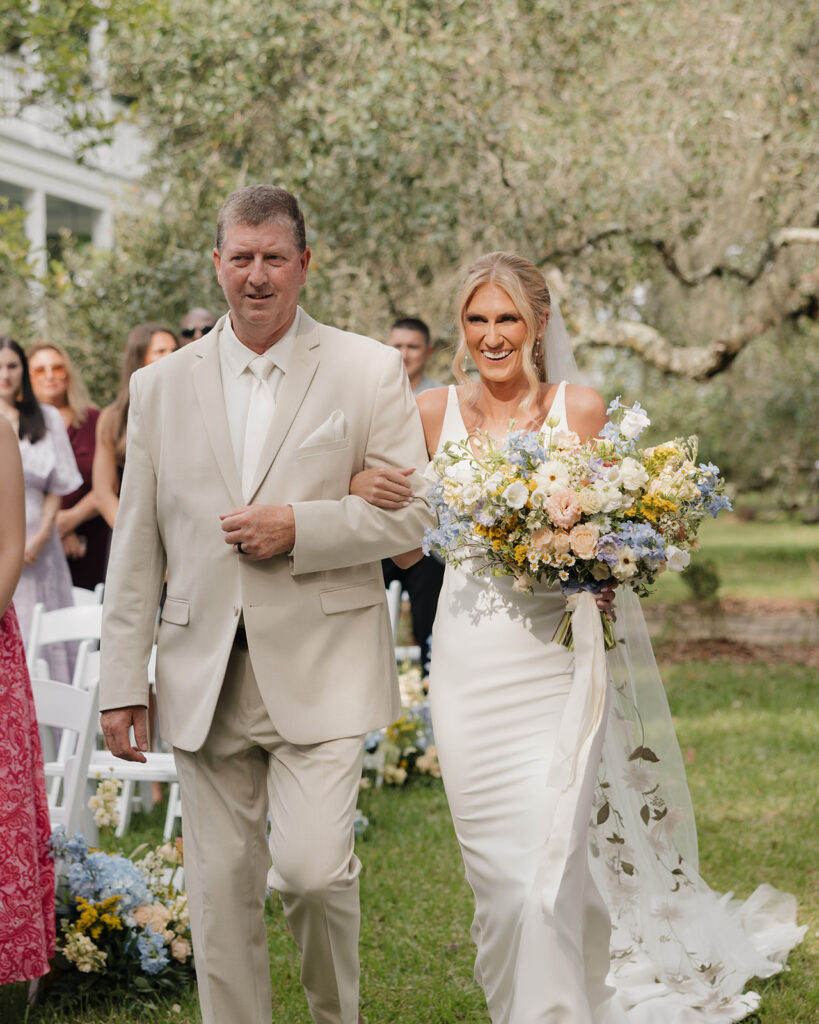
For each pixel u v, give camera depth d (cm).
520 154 905
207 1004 295
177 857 415
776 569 1795
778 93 932
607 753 344
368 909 442
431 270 983
